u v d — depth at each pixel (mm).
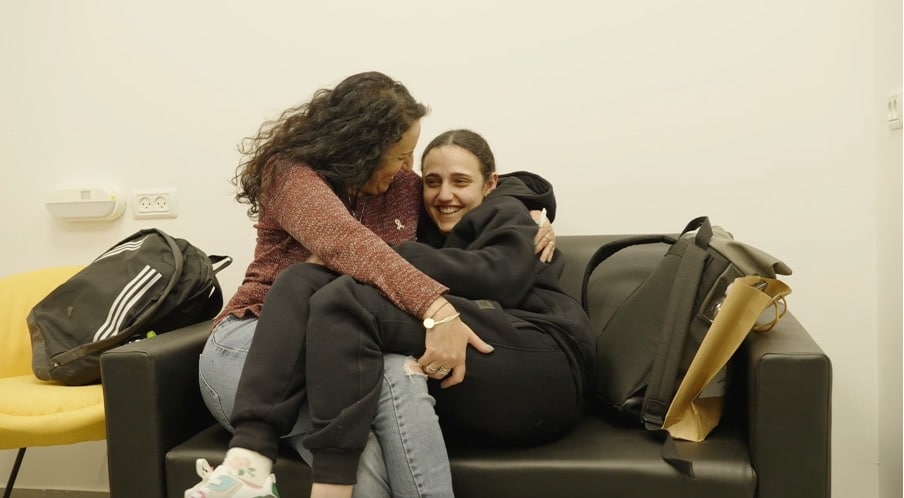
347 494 1116
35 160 2139
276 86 2027
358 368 1153
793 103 1795
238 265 2064
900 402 1614
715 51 1826
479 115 1951
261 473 1123
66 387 1533
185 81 2059
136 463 1300
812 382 1145
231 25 2033
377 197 1604
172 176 2080
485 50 1937
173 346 1372
